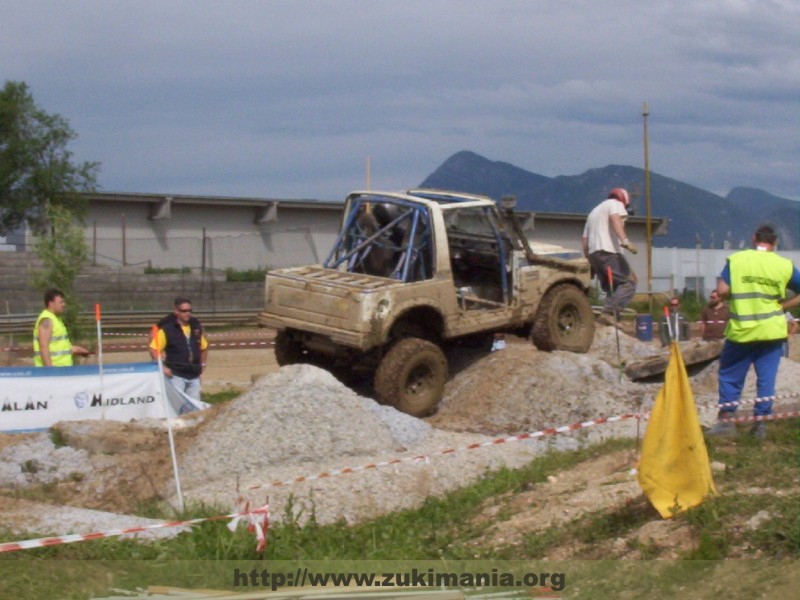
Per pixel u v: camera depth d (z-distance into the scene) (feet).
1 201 101.09
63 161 102.99
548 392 39.96
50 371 38.27
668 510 24.25
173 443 32.73
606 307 49.29
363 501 30.32
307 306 41.04
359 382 44.47
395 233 43.55
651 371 43.65
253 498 29.94
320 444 33.37
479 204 43.57
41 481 32.60
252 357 73.77
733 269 32.37
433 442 35.37
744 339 32.07
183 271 103.91
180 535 25.09
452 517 28.81
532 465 32.83
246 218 126.11
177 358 41.57
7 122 100.94
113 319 91.56
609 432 37.50
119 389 39.58
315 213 131.03
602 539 24.22
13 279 91.45
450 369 44.73
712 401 40.16
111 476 32.53
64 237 61.05
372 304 39.42
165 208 117.39
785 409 36.83
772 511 23.16
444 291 41.73
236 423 33.88
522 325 44.93
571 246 150.61
